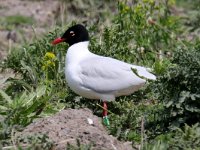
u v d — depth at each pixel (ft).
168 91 36.99
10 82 44.83
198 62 36.17
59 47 47.09
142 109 40.78
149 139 36.35
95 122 37.45
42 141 33.60
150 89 40.45
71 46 41.37
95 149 33.04
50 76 44.57
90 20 60.75
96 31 50.47
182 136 34.91
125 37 47.57
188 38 58.70
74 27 41.65
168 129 37.01
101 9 66.54
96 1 67.67
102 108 40.98
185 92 36.22
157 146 33.71
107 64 39.86
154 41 52.26
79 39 41.57
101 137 34.47
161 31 52.60
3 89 44.45
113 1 67.92
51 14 70.49
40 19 70.28
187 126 35.17
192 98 35.83
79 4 67.97
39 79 44.42
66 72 40.81
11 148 33.50
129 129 37.91
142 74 39.50
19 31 64.34
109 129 37.45
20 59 46.83
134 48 48.96
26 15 72.18
